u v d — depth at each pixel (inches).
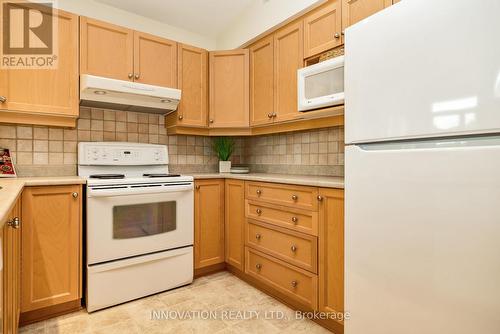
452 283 37.0
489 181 34.1
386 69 43.7
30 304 63.4
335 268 60.7
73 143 87.4
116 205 73.1
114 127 94.7
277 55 90.5
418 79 40.0
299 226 69.2
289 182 71.1
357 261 48.2
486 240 34.3
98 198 70.7
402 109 41.7
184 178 85.0
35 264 64.1
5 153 76.6
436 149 38.6
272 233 77.6
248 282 88.4
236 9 100.0
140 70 87.7
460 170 36.4
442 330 37.9
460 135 36.5
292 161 100.2
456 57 36.4
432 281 38.8
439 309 38.1
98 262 71.0
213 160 116.2
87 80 74.8
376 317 45.4
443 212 37.8
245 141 121.2
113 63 83.3
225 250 95.8
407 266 41.4
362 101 47.0
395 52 42.6
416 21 40.3
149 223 78.6
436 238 38.5
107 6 95.5
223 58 102.2
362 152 47.3
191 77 98.7
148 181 78.0
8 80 69.9
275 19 89.1
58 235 66.9
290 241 72.0
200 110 100.9
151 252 78.9
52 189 66.0
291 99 85.5
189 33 113.4
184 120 97.1
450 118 36.9
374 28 45.5
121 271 74.0
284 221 73.7
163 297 78.7
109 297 72.2
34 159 81.4
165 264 81.4
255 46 99.0
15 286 49.8
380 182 44.8
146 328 63.9
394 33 42.8
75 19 78.3
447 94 37.2
